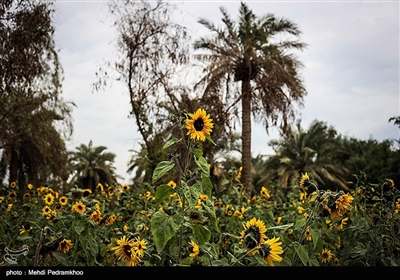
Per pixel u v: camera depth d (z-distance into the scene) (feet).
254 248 7.80
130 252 8.69
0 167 58.54
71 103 48.03
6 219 14.44
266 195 19.81
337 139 89.66
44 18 32.01
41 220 13.69
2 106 40.96
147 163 37.42
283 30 49.21
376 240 10.47
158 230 7.87
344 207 9.08
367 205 13.75
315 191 9.77
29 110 44.50
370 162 69.15
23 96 39.60
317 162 77.00
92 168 89.15
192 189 8.21
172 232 7.84
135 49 38.04
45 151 52.21
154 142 36.65
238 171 20.72
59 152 53.36
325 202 9.19
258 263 7.95
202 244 8.70
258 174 87.10
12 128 47.57
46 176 54.95
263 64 47.29
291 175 75.51
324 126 82.28
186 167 8.86
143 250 8.91
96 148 91.30
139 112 36.88
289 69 49.24
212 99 43.60
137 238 9.25
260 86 46.39
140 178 46.52
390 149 68.39
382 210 11.87
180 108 39.60
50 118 47.67
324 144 79.41
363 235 11.76
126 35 37.81
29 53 33.17
